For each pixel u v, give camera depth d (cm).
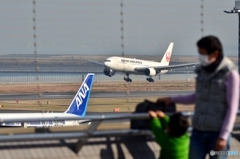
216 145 2298
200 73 2402
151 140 2669
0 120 2559
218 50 2303
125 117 2441
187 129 2442
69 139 2505
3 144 2442
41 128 2617
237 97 2292
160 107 2575
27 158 2433
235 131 2853
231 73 2295
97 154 2545
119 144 2608
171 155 2384
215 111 2339
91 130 2452
